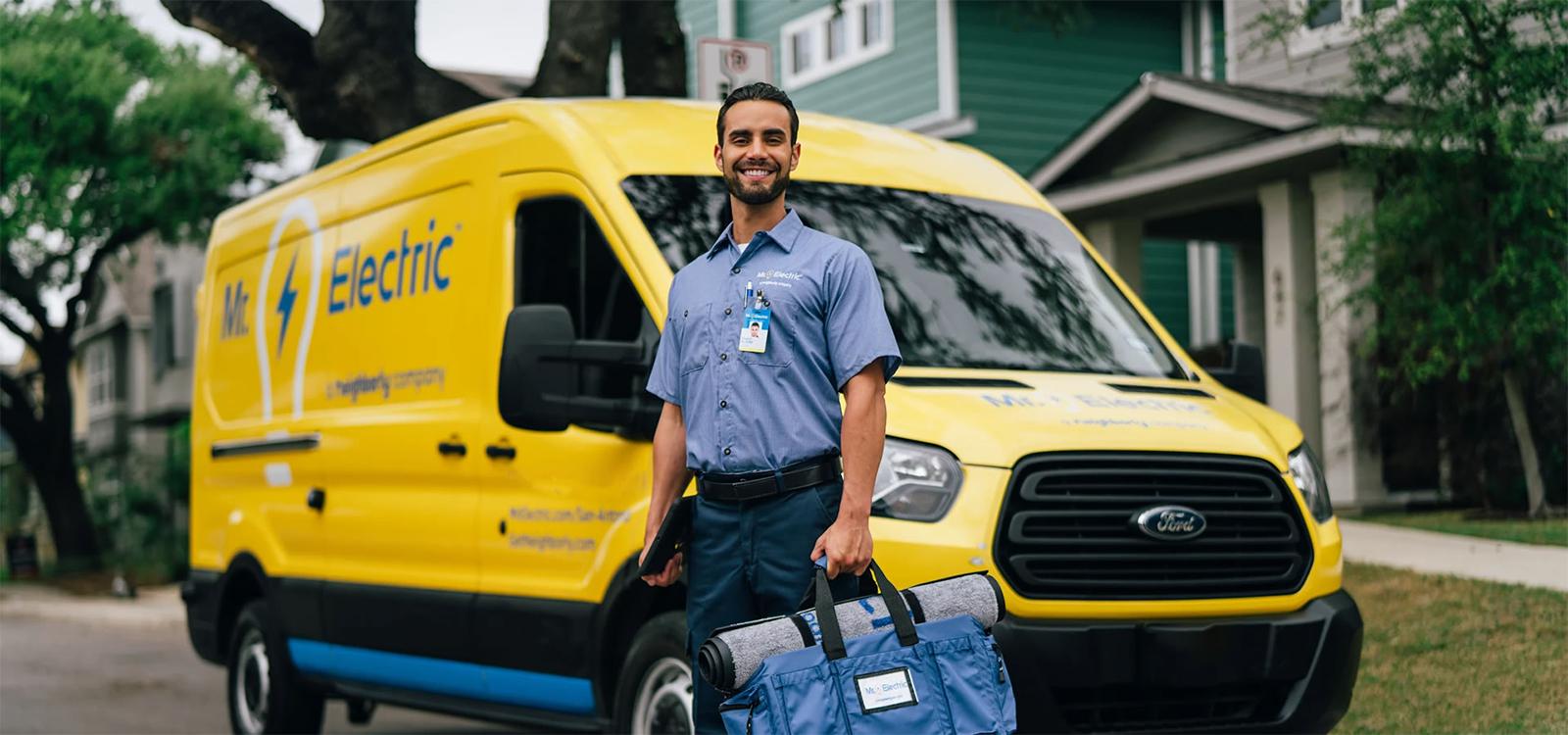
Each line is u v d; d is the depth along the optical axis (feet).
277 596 26.09
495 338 20.92
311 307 25.89
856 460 13.24
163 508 94.27
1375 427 42.78
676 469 14.48
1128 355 19.81
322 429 24.81
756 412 13.60
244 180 89.71
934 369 18.12
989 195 21.56
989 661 13.01
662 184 19.54
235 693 27.86
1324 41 41.45
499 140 21.53
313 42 36.52
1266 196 46.57
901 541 16.11
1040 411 17.08
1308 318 45.44
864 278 13.60
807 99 69.62
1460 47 33.99
